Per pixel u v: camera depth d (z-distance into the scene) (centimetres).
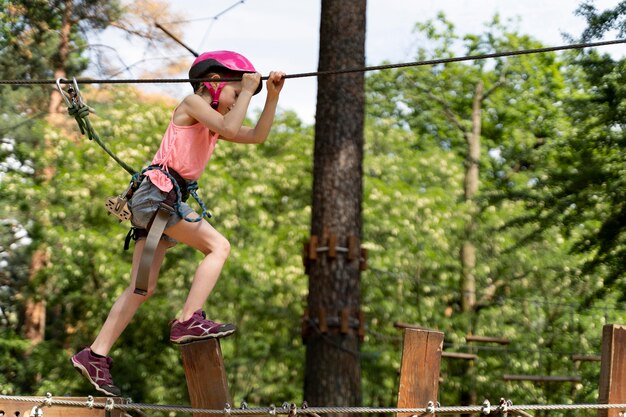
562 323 1966
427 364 428
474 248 2066
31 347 1944
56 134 1745
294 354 1859
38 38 1756
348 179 1098
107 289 1852
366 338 1894
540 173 1537
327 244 1090
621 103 1274
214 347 424
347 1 1112
